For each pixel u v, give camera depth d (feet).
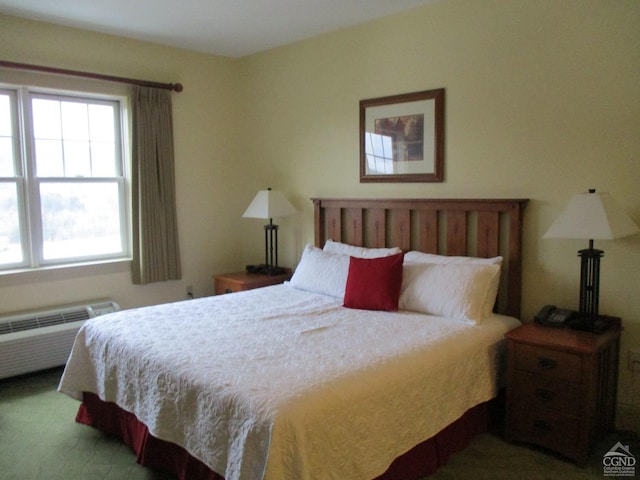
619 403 8.74
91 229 12.96
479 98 10.16
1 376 10.82
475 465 7.72
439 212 10.89
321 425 5.62
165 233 13.62
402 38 11.28
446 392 7.47
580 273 8.67
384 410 6.40
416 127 11.13
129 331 8.36
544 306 9.21
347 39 12.35
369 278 9.80
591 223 7.70
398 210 11.53
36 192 11.91
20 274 11.51
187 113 14.26
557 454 8.02
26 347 11.10
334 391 5.98
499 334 8.76
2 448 8.39
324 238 13.16
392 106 11.52
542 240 9.51
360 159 12.28
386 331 8.23
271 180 14.75
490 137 10.07
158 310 9.69
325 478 5.64
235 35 12.89
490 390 8.48
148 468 7.72
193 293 14.74
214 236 15.15
